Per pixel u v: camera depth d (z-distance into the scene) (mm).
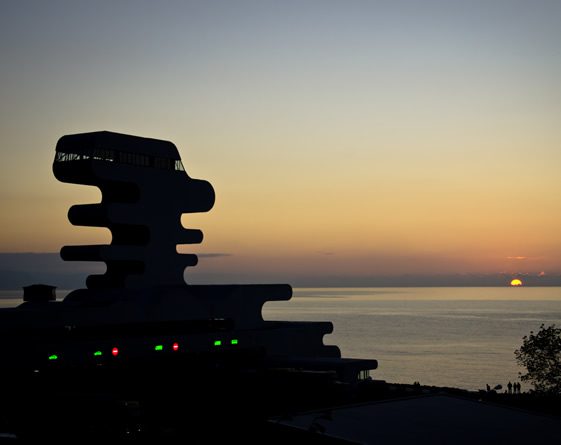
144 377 96812
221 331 110750
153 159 108625
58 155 102688
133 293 102875
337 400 89812
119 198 108938
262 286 120750
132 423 69812
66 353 89062
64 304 98875
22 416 71500
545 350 104688
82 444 62469
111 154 102250
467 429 69812
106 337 95875
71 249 103875
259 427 68750
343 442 62938
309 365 106250
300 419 69875
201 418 75812
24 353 84938
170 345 102062
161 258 108438
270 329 117688
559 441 67375
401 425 69500
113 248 101750
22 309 91625
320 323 126438
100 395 77625
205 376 98875
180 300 106125
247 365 109938
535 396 101688
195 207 113875
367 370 108812
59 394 78375
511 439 66875
